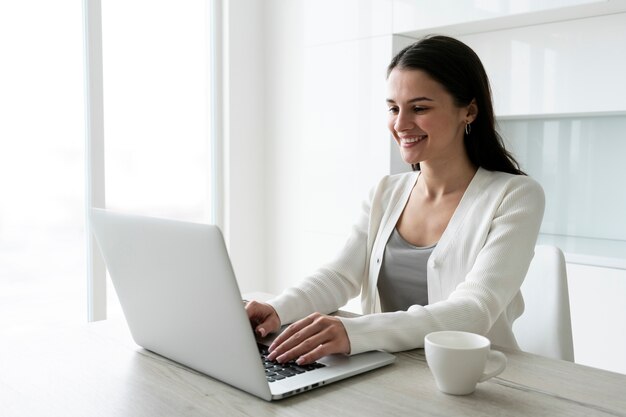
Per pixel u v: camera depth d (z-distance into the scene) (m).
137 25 3.20
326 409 0.90
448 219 1.56
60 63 2.88
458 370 0.93
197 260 0.94
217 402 0.93
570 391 0.97
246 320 0.91
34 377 1.05
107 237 1.15
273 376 1.01
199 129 3.54
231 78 3.58
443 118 1.49
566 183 2.99
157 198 3.35
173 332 1.08
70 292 2.98
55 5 2.84
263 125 3.77
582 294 2.49
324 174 3.32
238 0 3.58
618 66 2.54
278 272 3.74
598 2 2.37
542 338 1.50
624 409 0.90
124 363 1.12
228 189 3.62
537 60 2.78
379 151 3.05
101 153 3.04
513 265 1.36
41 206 2.86
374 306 1.62
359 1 3.10
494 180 1.52
